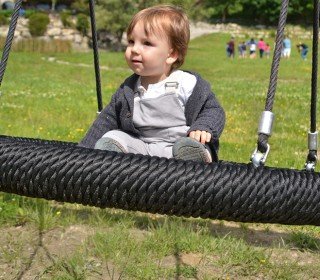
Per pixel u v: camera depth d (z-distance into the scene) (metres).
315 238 4.62
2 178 2.48
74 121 10.59
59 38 39.78
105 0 38.50
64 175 2.42
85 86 18.44
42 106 12.52
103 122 3.23
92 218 4.71
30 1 54.44
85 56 34.31
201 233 4.53
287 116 11.87
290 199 2.40
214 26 56.53
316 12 3.07
